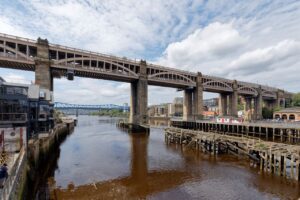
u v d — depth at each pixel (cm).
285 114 7325
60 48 4775
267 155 2106
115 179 2005
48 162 2659
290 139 3847
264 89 9769
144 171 2238
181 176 2047
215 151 2938
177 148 3494
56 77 5597
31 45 4369
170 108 15012
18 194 1199
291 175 1820
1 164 1405
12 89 2312
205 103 15925
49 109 3120
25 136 1770
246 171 2123
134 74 5956
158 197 1587
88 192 1705
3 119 2072
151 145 3859
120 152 3244
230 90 8306
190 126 6462
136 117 6281
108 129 7338
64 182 1939
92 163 2594
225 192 1633
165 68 6738
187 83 7125
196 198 1548
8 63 4297
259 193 1594
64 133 5050
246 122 4822
